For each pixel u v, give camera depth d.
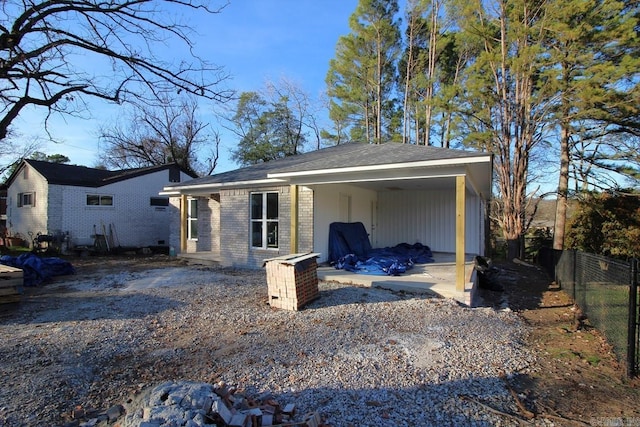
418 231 14.66
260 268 11.51
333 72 27.33
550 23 15.02
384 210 15.33
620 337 4.69
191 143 30.41
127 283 9.39
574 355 4.75
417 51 26.58
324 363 4.33
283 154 30.23
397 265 9.72
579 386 3.85
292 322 5.90
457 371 4.13
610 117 14.03
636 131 15.36
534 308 7.96
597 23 14.15
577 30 13.53
